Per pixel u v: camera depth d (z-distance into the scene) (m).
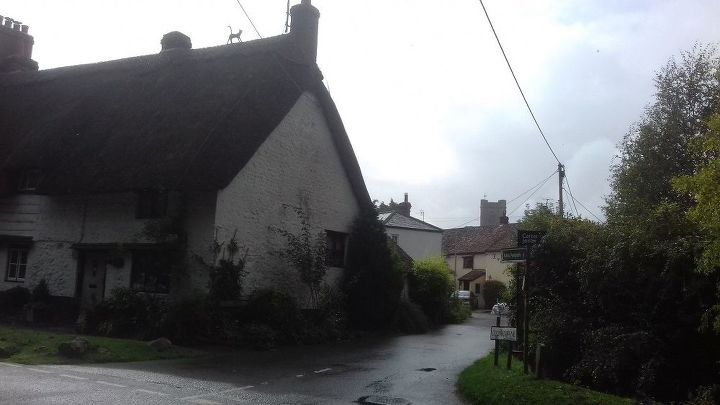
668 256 10.37
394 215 44.84
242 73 19.69
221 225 17.42
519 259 11.45
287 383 10.61
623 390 10.67
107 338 14.45
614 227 12.09
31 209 20.86
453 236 64.38
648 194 15.37
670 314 10.80
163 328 15.38
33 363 11.13
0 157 20.70
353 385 10.78
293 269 20.12
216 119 17.84
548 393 9.30
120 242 18.72
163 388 9.41
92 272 19.55
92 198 19.66
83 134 20.23
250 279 18.39
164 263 17.47
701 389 9.62
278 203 19.73
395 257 24.61
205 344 15.41
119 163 18.12
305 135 21.25
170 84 20.56
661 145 15.66
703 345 10.46
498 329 11.66
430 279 29.78
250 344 15.80
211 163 16.91
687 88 15.99
